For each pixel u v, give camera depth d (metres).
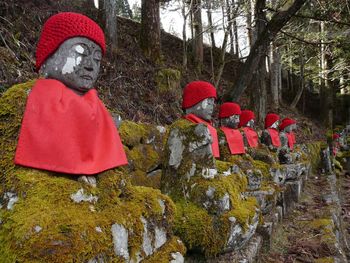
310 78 20.38
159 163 3.68
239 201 2.91
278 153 6.68
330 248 4.17
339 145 16.56
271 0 9.91
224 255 2.74
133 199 1.86
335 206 6.27
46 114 1.61
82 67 1.79
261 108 8.73
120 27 11.26
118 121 2.59
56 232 1.36
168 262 1.86
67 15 1.80
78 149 1.66
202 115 3.41
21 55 4.25
